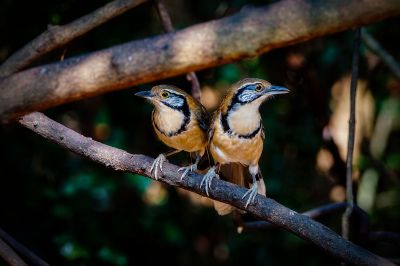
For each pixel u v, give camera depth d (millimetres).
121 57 5598
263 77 12578
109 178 12242
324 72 13070
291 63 11797
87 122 12555
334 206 9039
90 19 6652
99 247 11859
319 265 13477
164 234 12820
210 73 12594
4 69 6543
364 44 12508
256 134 7949
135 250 12773
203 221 13992
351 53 12508
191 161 9086
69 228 11859
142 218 12664
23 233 11914
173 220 13188
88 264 11734
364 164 13820
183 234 13398
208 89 12930
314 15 5137
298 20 5199
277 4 5289
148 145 12773
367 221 8797
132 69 5598
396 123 15234
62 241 11555
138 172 7180
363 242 8852
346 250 6121
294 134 13531
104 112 12297
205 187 6930
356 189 12992
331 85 13156
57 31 6594
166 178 7121
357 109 13414
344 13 5070
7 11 11195
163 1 8570
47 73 5715
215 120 7984
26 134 12117
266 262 13781
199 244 13914
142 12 11688
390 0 4926
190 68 5605
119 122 12469
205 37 5426
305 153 13656
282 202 13688
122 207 12539
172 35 5551
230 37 5379
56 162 12250
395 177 14758
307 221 6332
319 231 6258
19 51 6605
